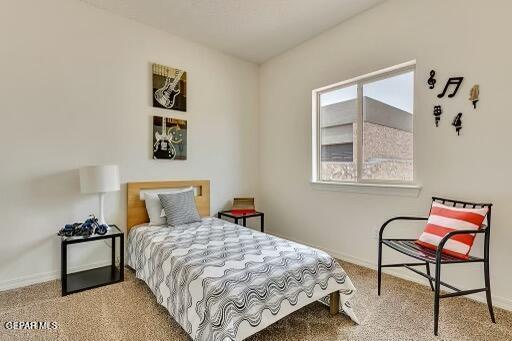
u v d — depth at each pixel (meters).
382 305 1.96
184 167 3.24
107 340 1.56
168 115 3.10
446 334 1.62
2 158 2.16
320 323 1.73
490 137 1.95
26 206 2.27
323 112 3.27
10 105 2.19
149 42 2.95
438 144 2.21
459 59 2.09
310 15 2.76
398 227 2.47
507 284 1.89
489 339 1.57
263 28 3.00
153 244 2.17
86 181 2.34
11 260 2.21
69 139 2.46
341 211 2.96
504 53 1.88
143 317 1.80
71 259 2.51
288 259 1.77
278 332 1.63
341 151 3.08
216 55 3.53
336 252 3.01
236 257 1.81
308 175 3.32
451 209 1.94
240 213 3.45
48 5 2.35
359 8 2.65
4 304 1.95
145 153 2.93
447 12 2.15
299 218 3.44
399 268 2.46
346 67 2.88
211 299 1.41
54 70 2.38
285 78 3.60
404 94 2.54
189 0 2.50
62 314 1.83
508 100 1.87
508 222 1.88
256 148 4.00
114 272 2.52
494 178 1.93
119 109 2.75
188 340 1.56
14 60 2.20
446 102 2.16
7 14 2.17
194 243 2.12
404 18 2.41
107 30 2.66
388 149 2.65
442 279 2.21
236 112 3.75
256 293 1.46
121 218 2.78
